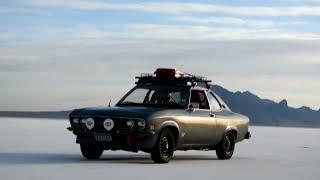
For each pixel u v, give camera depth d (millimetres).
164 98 15055
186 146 14891
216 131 15719
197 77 15648
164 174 11750
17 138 24578
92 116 13938
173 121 14312
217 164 14445
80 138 14133
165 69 15523
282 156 18094
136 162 14297
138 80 15703
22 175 10906
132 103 15109
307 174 12656
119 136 13781
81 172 11617
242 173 12453
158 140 13984
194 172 12312
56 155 15680
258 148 22438
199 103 15516
